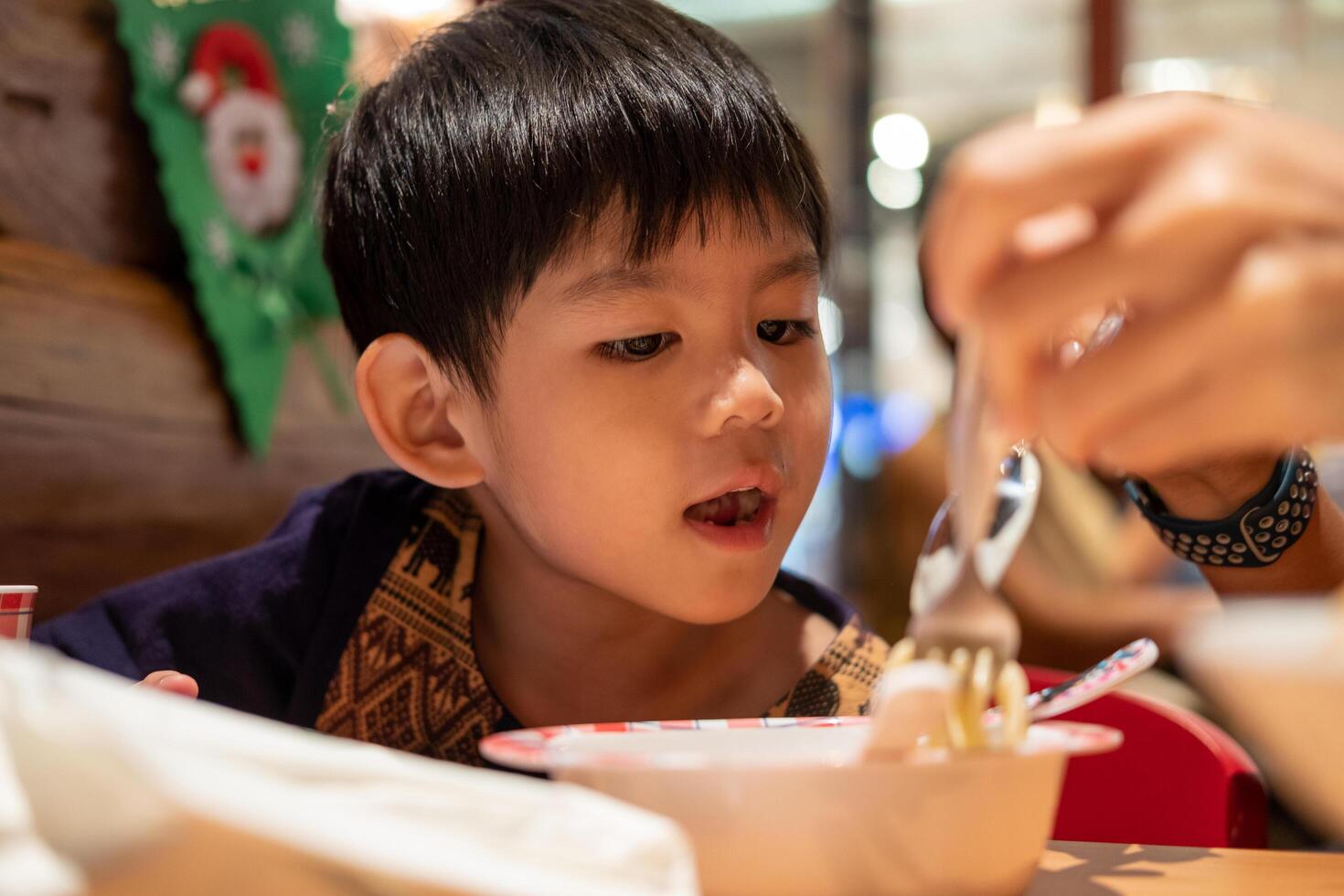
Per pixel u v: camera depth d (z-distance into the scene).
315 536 1.04
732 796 0.44
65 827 0.31
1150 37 3.47
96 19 1.31
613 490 0.80
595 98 0.84
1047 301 0.32
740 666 0.96
